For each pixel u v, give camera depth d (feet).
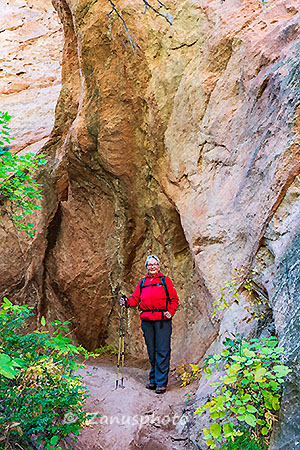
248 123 14.37
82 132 20.38
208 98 16.60
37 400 10.44
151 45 18.61
